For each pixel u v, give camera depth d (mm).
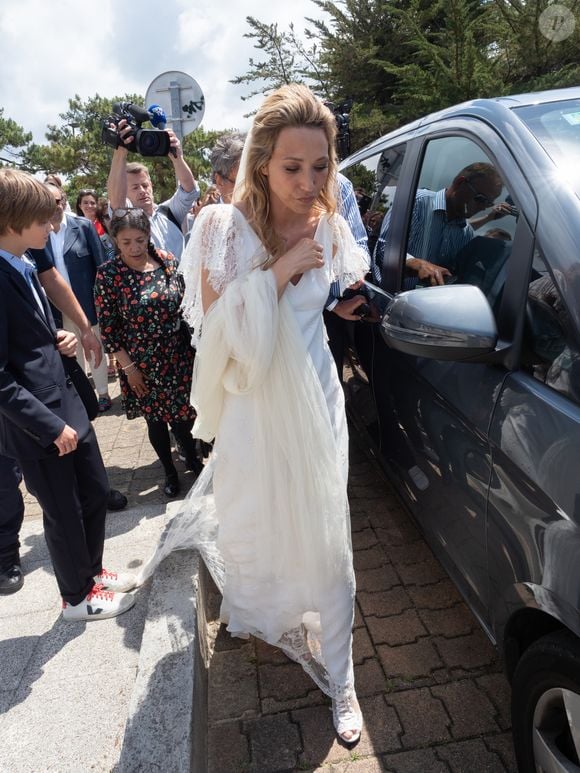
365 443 2930
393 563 2691
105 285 3029
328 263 1775
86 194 6070
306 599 1895
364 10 13438
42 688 2100
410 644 2244
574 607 1238
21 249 2008
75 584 2328
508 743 1849
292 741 1913
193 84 5676
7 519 2643
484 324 1540
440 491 1950
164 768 1572
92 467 2285
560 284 1473
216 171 2742
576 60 9898
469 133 2057
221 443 1804
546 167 1662
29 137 30641
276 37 14641
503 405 1561
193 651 1969
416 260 2346
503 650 1616
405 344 1637
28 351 2037
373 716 1973
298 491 1712
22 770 1812
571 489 1281
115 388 5855
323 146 1533
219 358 1672
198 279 1701
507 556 1518
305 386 1661
